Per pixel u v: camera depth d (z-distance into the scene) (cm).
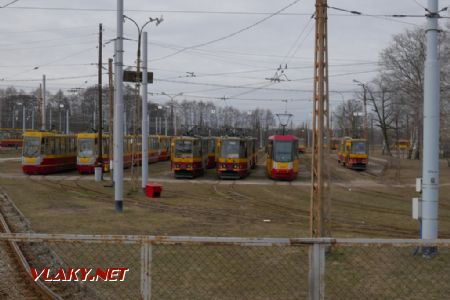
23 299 915
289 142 4125
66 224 1827
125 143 5131
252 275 1084
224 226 1858
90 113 10481
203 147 4634
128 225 1831
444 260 1212
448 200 2967
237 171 4159
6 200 2614
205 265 1163
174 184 3694
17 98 11794
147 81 3053
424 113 1285
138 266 1152
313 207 1362
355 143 5569
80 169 4469
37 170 4331
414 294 952
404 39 6231
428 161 1269
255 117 10888
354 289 982
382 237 1706
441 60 5178
